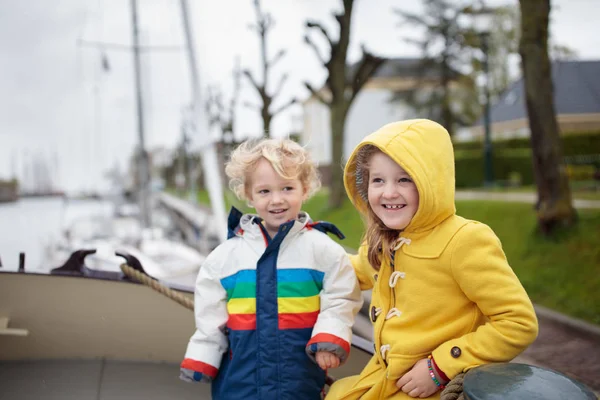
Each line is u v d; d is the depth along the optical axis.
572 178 13.79
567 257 5.89
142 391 2.35
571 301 4.97
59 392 2.32
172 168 22.83
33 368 2.49
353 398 1.52
